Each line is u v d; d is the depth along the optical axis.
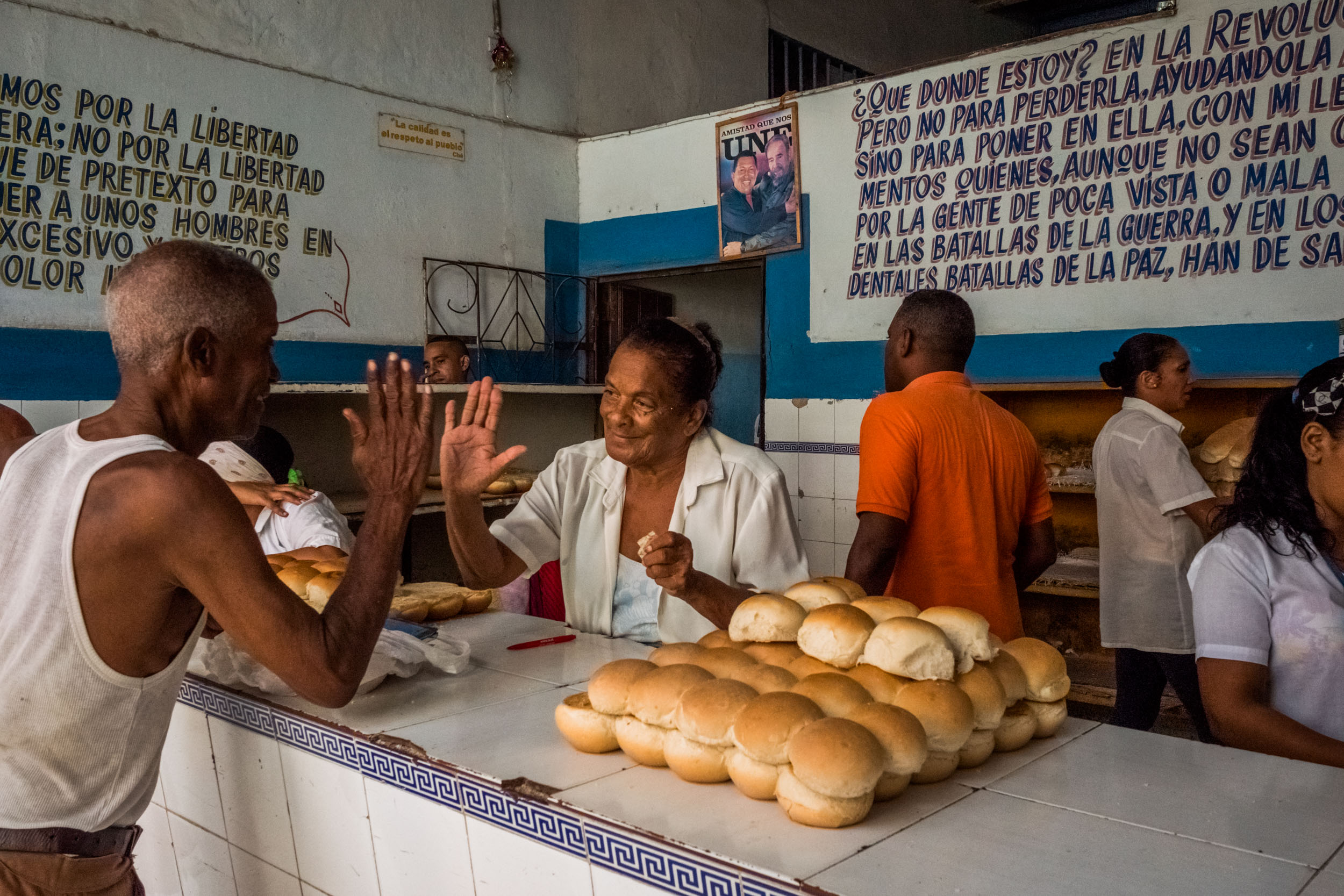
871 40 7.15
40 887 1.06
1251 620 1.37
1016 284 4.08
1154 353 2.82
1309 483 1.37
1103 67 3.79
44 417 3.62
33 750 1.04
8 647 1.01
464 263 5.00
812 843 0.89
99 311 3.75
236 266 1.10
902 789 0.97
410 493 1.18
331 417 4.57
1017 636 2.01
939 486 1.92
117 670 1.04
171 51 3.90
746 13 6.30
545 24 5.35
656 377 1.54
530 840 1.02
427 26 4.81
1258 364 3.54
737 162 4.91
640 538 1.71
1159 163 3.70
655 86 5.89
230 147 4.10
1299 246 3.44
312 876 1.31
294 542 2.10
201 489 1.01
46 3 3.55
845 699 1.00
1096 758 1.10
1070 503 3.98
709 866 0.86
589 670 1.49
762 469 1.67
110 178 3.75
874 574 1.89
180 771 1.51
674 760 1.03
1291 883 0.81
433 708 1.31
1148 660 2.89
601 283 5.64
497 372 5.21
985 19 8.20
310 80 4.36
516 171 5.25
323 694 1.09
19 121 3.51
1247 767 1.07
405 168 4.74
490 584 1.74
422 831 1.14
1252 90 3.49
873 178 4.46
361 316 4.59
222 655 1.36
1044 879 0.82
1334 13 3.31
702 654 1.16
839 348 4.63
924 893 0.80
